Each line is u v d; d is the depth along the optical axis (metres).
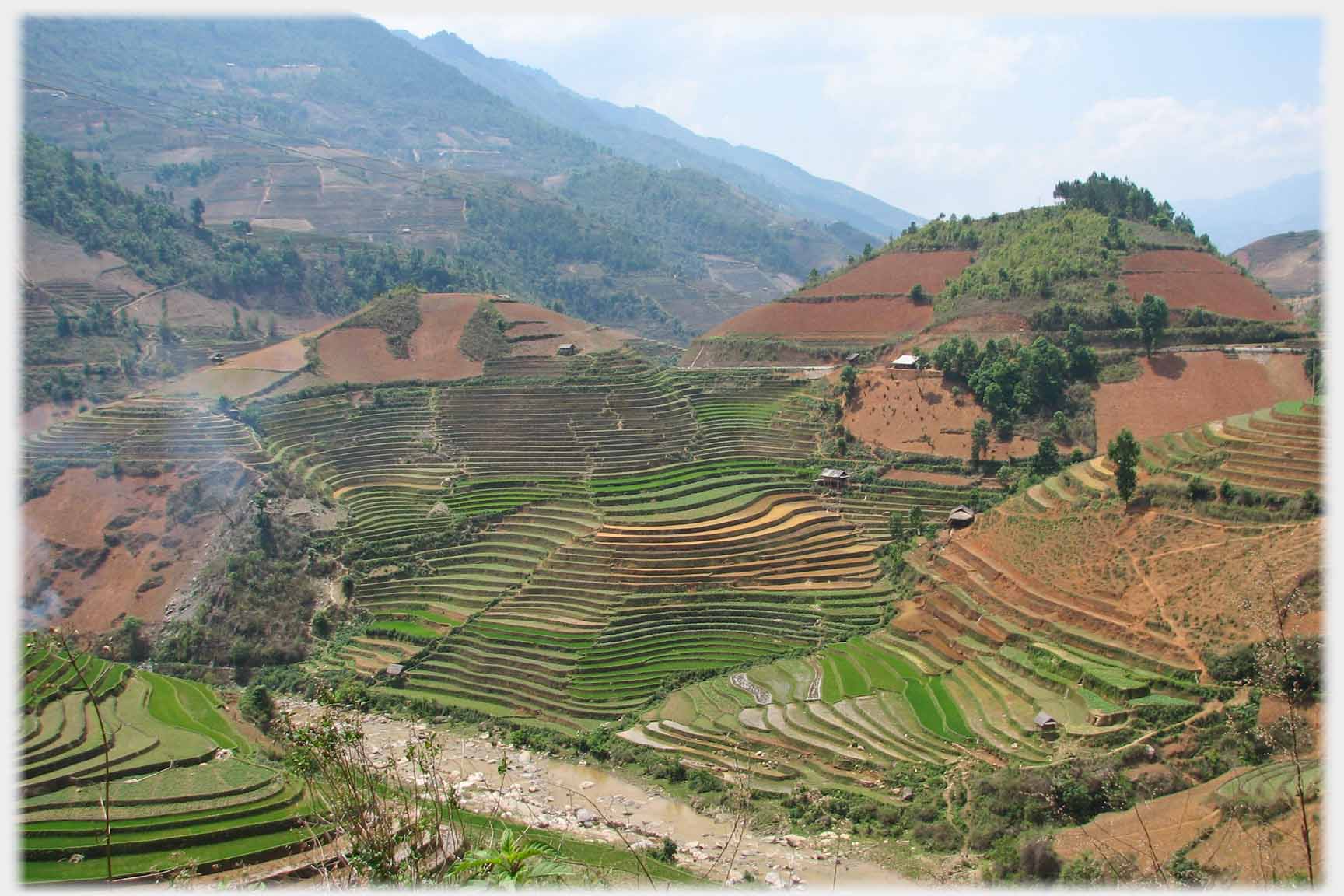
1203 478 86.75
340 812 28.22
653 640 97.00
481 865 23.09
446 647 99.62
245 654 100.62
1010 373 125.69
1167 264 145.88
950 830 64.19
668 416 139.12
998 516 101.69
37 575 106.00
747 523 113.56
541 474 127.06
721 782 75.31
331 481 126.38
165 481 117.69
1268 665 33.25
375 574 111.38
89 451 119.88
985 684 80.25
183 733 76.88
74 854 59.56
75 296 181.12
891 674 85.31
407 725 89.19
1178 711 67.81
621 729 85.12
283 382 142.88
